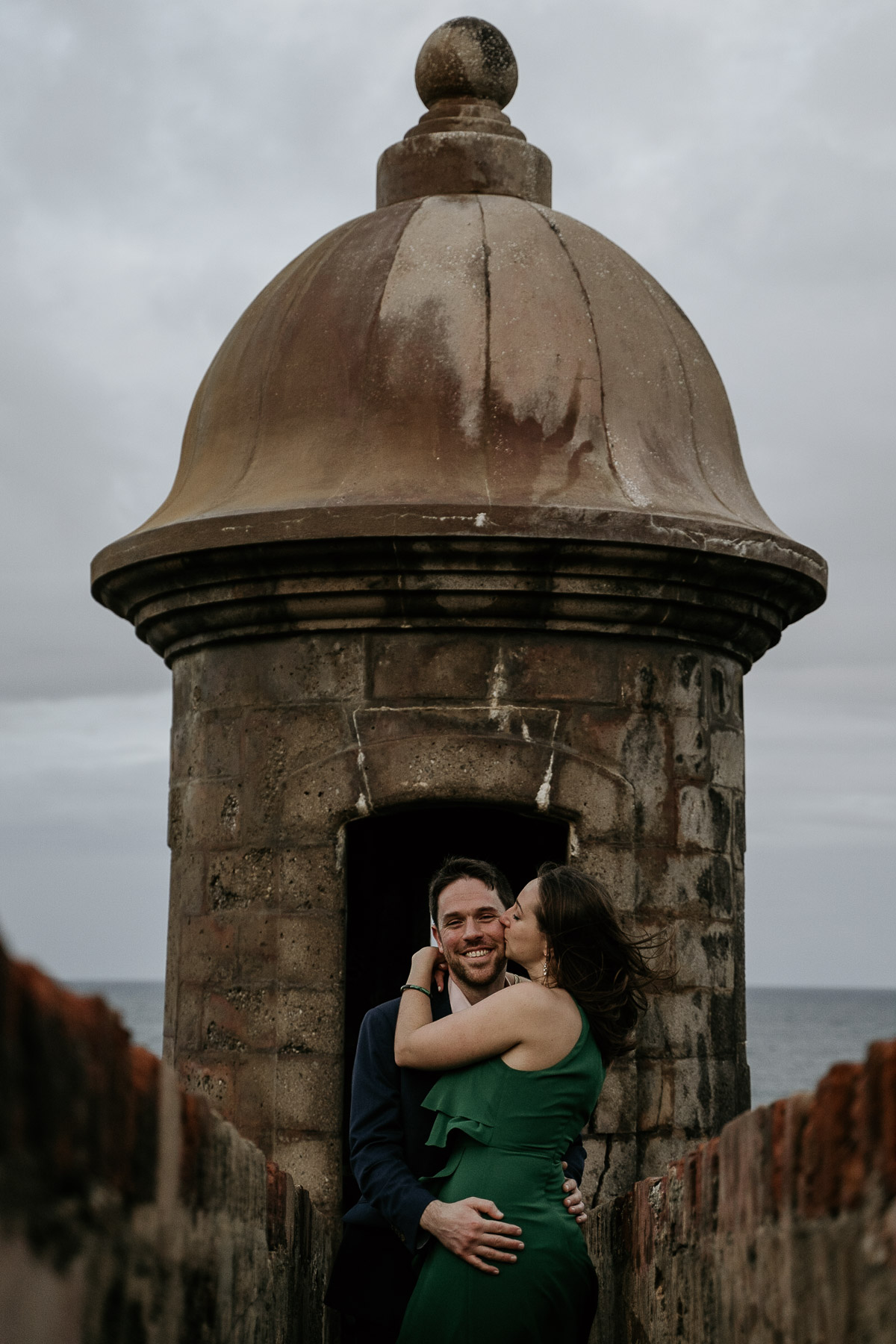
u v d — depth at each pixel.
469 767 5.38
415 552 5.14
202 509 5.62
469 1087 3.27
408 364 5.61
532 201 6.37
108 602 6.16
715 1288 2.52
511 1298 3.10
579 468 5.50
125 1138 1.49
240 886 5.58
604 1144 5.32
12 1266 1.10
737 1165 2.29
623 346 5.84
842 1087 1.63
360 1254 3.61
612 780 5.47
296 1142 5.34
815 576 5.77
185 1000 5.73
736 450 6.27
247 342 6.12
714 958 5.66
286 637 5.58
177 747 6.01
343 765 5.45
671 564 5.28
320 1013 5.39
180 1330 1.85
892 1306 1.40
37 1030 1.14
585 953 3.36
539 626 5.41
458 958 3.57
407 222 6.01
